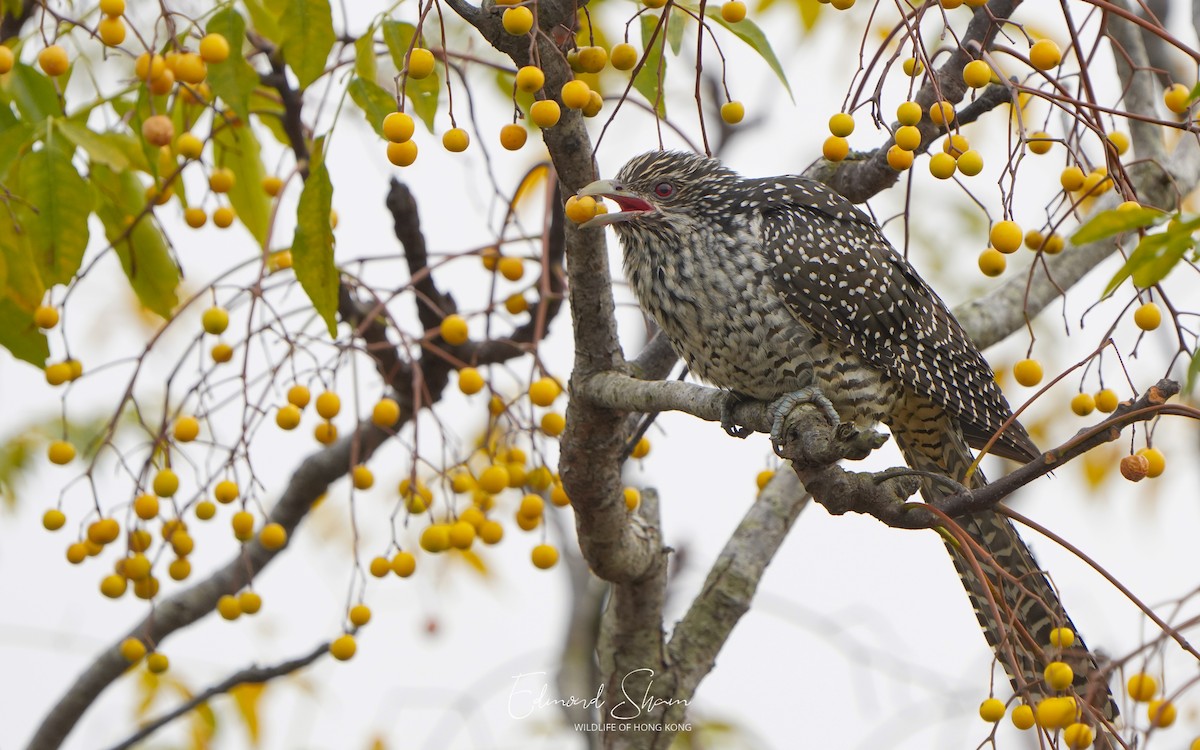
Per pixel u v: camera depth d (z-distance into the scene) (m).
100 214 9.87
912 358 10.34
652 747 10.16
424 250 10.70
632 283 10.55
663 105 9.34
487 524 9.62
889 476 7.61
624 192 10.29
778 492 10.91
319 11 8.28
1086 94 8.24
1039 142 8.52
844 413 10.44
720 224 10.14
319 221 8.25
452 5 7.50
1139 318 7.79
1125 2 10.73
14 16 10.09
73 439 12.63
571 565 13.12
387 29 8.73
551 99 7.68
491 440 11.11
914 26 7.64
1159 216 5.60
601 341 8.81
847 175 10.66
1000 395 11.04
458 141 7.22
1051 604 8.84
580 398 8.86
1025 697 7.31
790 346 10.08
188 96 9.87
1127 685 7.16
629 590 10.03
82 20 9.13
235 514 9.51
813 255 10.02
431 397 11.21
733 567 10.53
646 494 10.39
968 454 10.87
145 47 8.22
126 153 9.16
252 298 9.17
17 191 8.84
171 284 9.99
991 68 8.43
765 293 9.99
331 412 9.59
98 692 11.39
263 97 10.88
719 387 10.56
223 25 8.56
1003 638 7.30
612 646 10.33
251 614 9.66
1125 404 7.20
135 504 9.34
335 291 8.38
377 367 10.54
